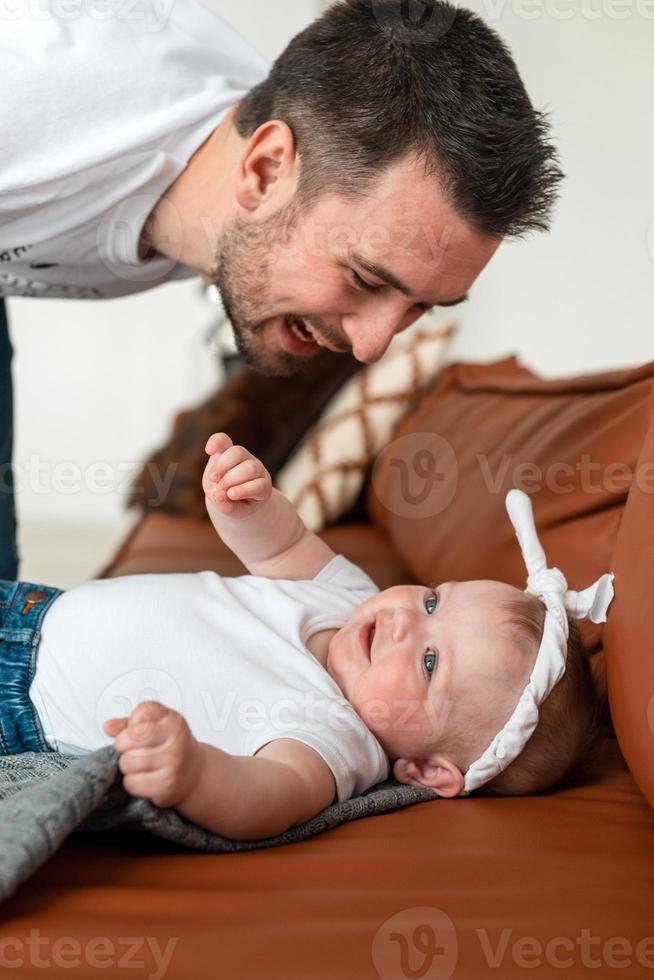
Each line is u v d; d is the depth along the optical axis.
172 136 1.31
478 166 1.12
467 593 1.17
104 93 1.27
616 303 3.03
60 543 3.96
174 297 4.32
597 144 2.91
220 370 3.00
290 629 1.13
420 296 1.21
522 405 1.76
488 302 3.15
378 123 1.14
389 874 0.75
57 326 4.38
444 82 1.13
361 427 2.43
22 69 1.23
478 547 1.50
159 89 1.30
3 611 1.14
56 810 0.69
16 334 4.38
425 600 1.18
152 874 0.75
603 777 1.09
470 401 2.04
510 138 1.13
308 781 0.91
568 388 1.63
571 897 0.71
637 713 0.85
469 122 1.12
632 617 0.92
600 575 1.21
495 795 1.11
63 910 0.67
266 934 0.63
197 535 2.29
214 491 1.20
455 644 1.12
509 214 1.14
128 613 1.11
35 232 1.34
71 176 1.27
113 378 4.39
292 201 1.22
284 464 2.55
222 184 1.31
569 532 1.31
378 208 1.15
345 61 1.19
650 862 0.79
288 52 1.28
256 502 1.24
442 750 1.10
